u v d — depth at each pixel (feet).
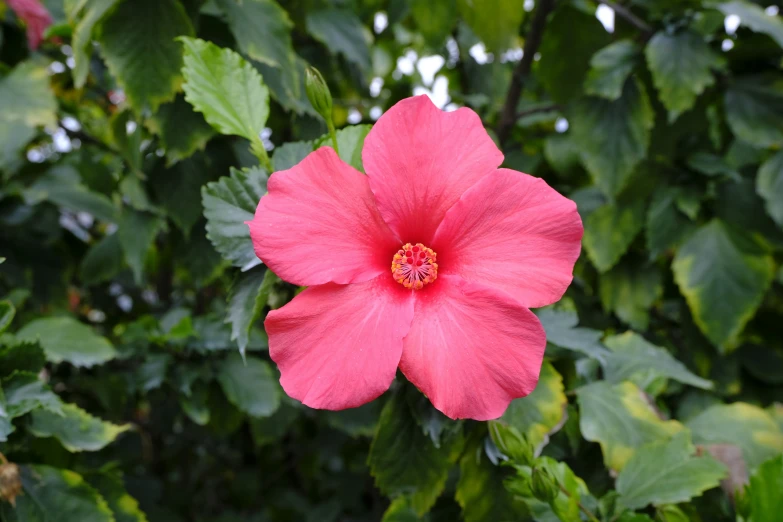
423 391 0.88
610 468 1.09
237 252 0.98
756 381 1.65
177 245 1.44
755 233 1.51
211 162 1.36
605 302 1.63
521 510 1.09
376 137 0.91
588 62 1.64
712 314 1.47
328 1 1.69
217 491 2.71
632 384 1.16
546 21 1.56
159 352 1.51
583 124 1.47
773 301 1.82
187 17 1.17
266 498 2.51
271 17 1.29
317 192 0.89
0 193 1.83
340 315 0.88
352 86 1.94
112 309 2.32
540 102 1.96
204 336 1.50
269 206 0.87
